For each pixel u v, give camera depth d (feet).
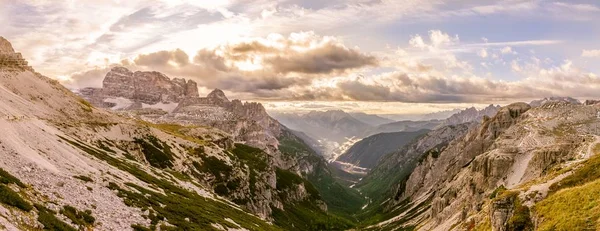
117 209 199.41
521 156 584.81
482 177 600.80
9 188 144.05
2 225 112.57
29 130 269.44
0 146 193.98
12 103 458.50
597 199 202.08
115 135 601.21
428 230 645.10
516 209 251.39
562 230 196.34
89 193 199.62
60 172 211.00
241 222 371.97
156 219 215.10
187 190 436.35
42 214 139.44
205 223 267.18
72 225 150.00
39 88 610.24
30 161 197.26
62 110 590.96
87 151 346.95
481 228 334.03
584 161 278.87
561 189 252.62
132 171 367.25
